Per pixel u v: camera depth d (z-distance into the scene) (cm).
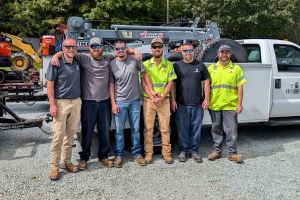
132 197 471
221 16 2267
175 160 620
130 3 2269
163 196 474
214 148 627
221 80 609
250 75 688
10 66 1245
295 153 659
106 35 820
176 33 853
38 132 812
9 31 2219
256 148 692
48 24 2205
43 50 1110
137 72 588
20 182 519
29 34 2264
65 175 548
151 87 594
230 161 614
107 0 2219
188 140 618
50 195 478
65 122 542
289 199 466
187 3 2370
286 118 759
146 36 841
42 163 603
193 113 612
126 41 874
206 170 570
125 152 661
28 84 1103
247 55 741
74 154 655
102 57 571
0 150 677
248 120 695
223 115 616
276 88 733
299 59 775
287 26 2466
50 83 530
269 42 754
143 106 606
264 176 544
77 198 469
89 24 822
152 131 605
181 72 605
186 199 466
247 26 2283
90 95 566
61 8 2217
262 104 700
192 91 605
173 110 614
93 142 729
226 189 496
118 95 583
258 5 2222
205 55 721
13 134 793
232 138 614
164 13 2502
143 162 590
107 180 528
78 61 559
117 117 586
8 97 1093
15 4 2162
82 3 2306
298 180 528
